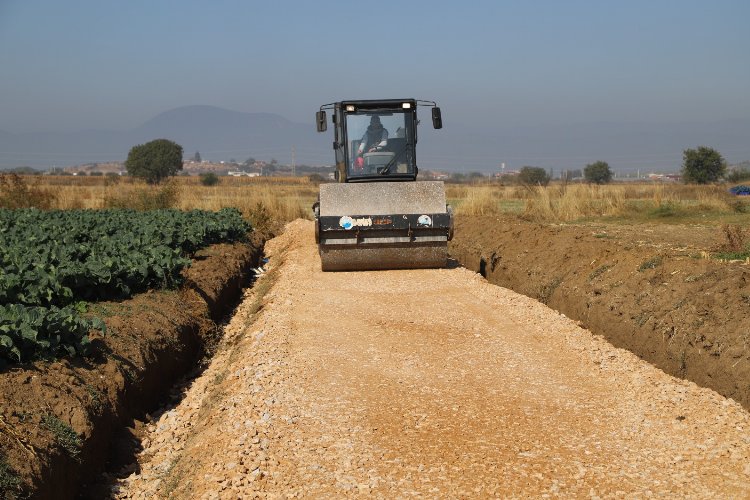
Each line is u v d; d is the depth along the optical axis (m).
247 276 18.73
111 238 15.24
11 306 8.23
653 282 10.51
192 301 12.88
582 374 8.84
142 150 101.12
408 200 15.58
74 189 38.25
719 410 7.42
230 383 8.95
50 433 6.68
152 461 7.69
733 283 9.07
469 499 5.71
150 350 9.77
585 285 12.05
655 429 7.05
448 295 13.32
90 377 8.10
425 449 6.65
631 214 23.66
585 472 6.13
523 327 11.03
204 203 34.28
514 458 6.43
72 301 11.02
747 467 6.11
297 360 9.41
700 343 8.64
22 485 5.81
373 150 16.89
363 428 7.17
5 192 30.52
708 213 23.12
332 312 12.07
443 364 9.25
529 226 17.77
